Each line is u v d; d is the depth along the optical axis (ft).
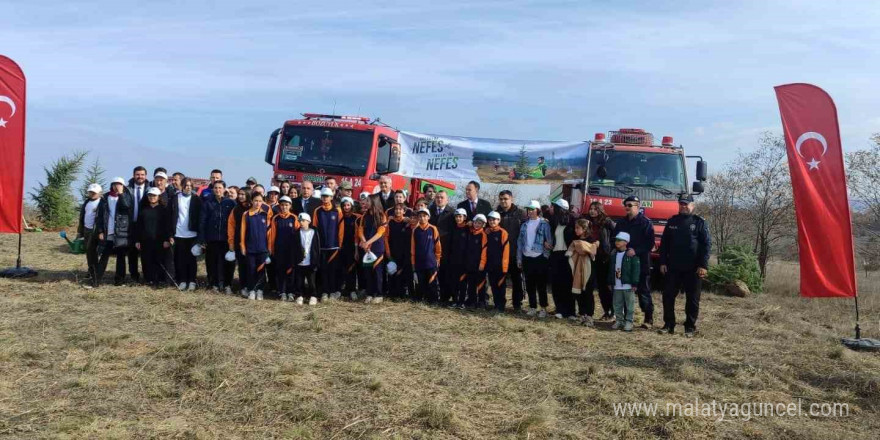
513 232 33.14
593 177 42.73
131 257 35.45
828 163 28.19
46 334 23.56
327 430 16.01
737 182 58.54
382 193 36.45
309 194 35.01
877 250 60.34
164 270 34.65
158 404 17.19
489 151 44.65
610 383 20.67
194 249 32.94
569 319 31.71
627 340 27.40
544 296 32.55
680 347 26.43
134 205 34.06
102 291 31.60
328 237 32.68
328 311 30.01
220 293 33.04
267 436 15.44
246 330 25.48
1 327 24.27
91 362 20.01
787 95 28.78
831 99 28.14
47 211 67.77
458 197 54.13
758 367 23.16
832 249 28.12
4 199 35.65
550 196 50.44
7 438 14.51
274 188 34.47
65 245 52.70
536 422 16.67
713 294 43.04
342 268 33.58
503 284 32.42
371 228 33.01
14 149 35.53
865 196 55.42
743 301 40.19
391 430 16.07
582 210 41.83
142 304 29.30
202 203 33.60
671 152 43.04
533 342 26.27
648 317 30.40
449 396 18.92
